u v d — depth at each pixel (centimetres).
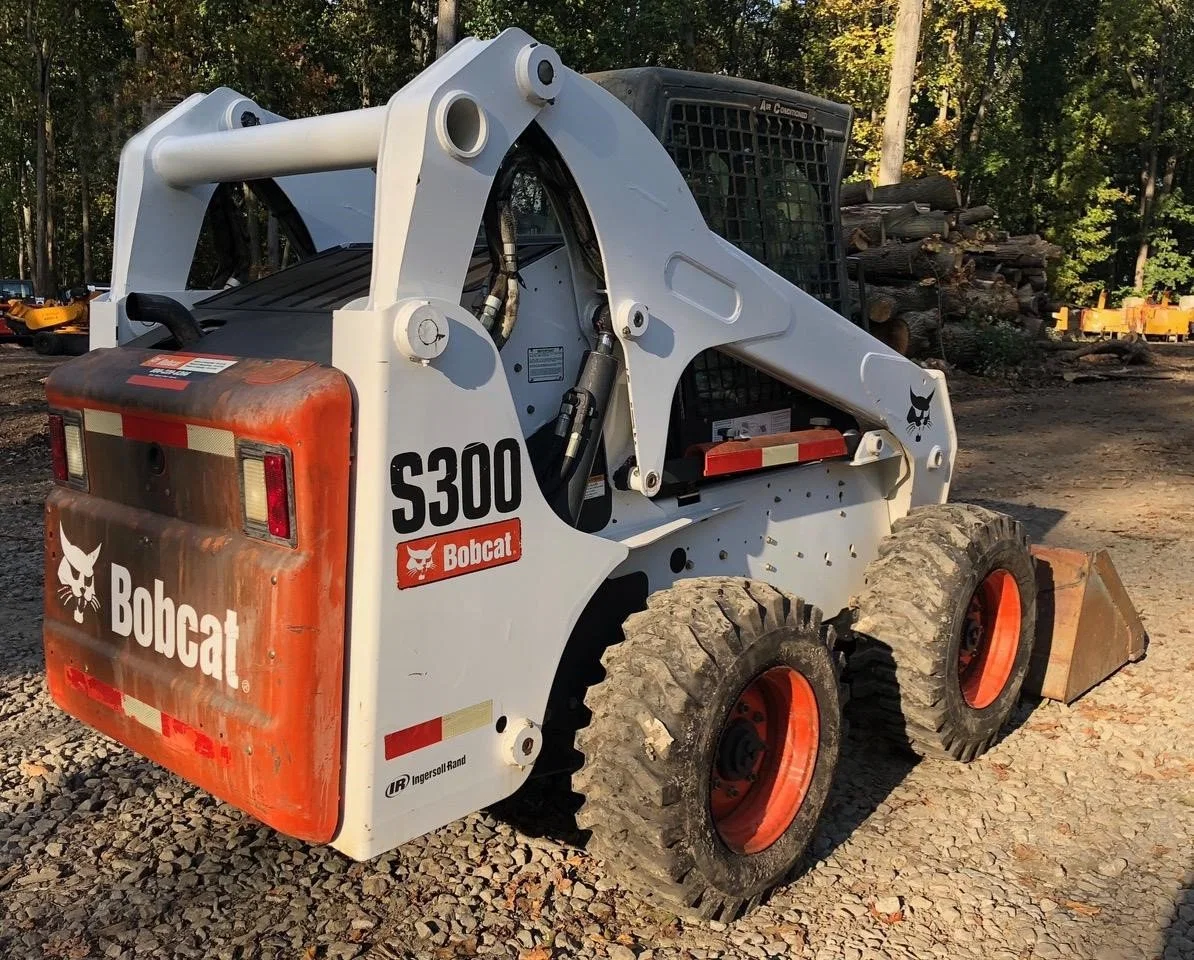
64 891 315
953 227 1564
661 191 302
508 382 286
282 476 236
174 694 267
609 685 281
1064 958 291
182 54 1742
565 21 1994
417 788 253
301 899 313
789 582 386
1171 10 3491
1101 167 3250
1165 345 2433
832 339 371
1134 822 363
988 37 3634
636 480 307
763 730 317
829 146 390
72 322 2245
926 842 349
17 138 3441
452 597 254
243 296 351
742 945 293
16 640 521
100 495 297
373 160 282
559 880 322
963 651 402
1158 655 512
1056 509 821
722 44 2778
